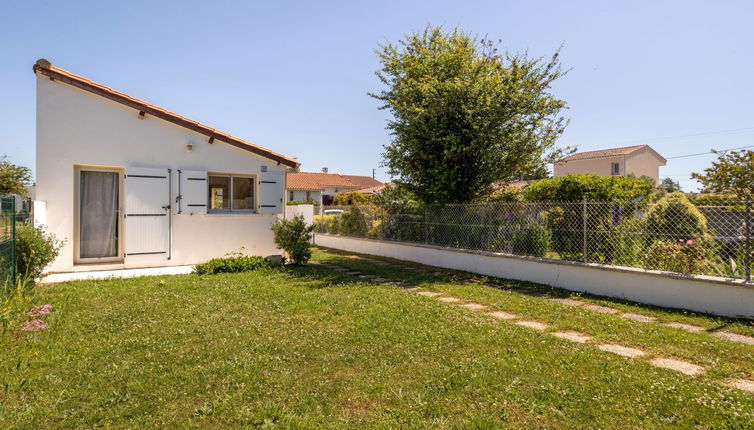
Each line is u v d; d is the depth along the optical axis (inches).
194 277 368.5
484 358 170.2
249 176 476.7
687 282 260.5
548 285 346.0
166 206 417.1
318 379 150.1
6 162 1179.9
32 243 298.7
